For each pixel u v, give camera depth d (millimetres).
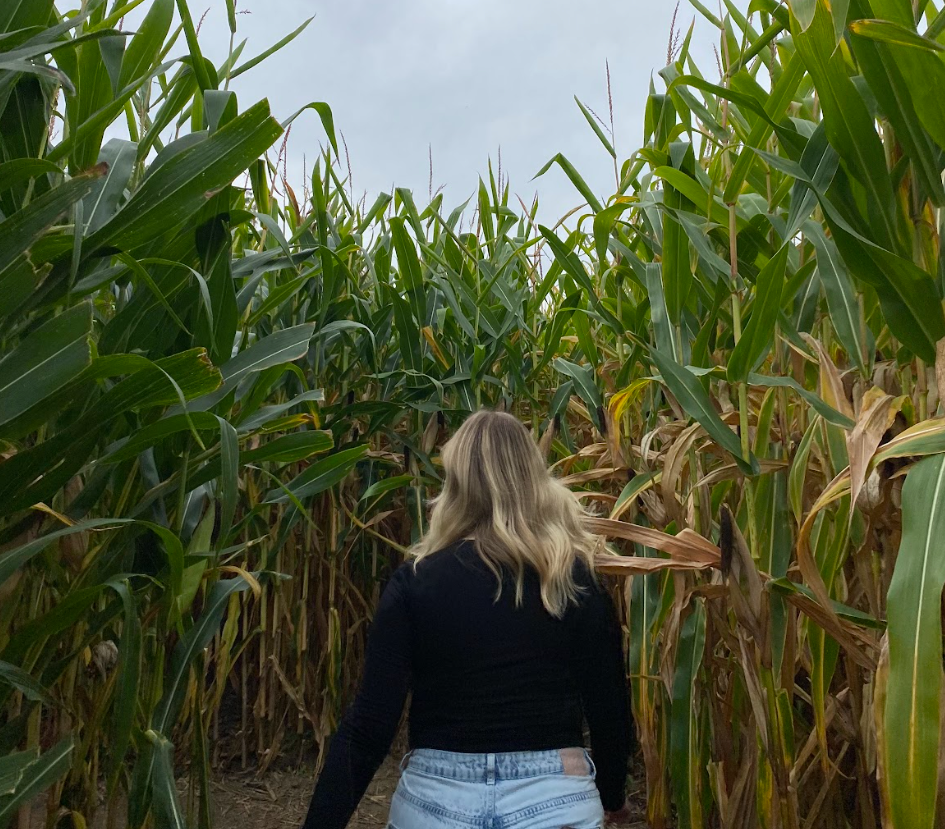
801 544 1277
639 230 1962
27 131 1188
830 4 1042
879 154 1159
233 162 1136
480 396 3086
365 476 3051
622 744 1412
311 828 1226
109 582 1167
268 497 1795
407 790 1247
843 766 1862
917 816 853
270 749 2896
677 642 1722
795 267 1685
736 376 1417
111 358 1035
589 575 1364
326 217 2508
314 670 3117
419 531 2668
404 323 2674
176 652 1441
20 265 998
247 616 3057
